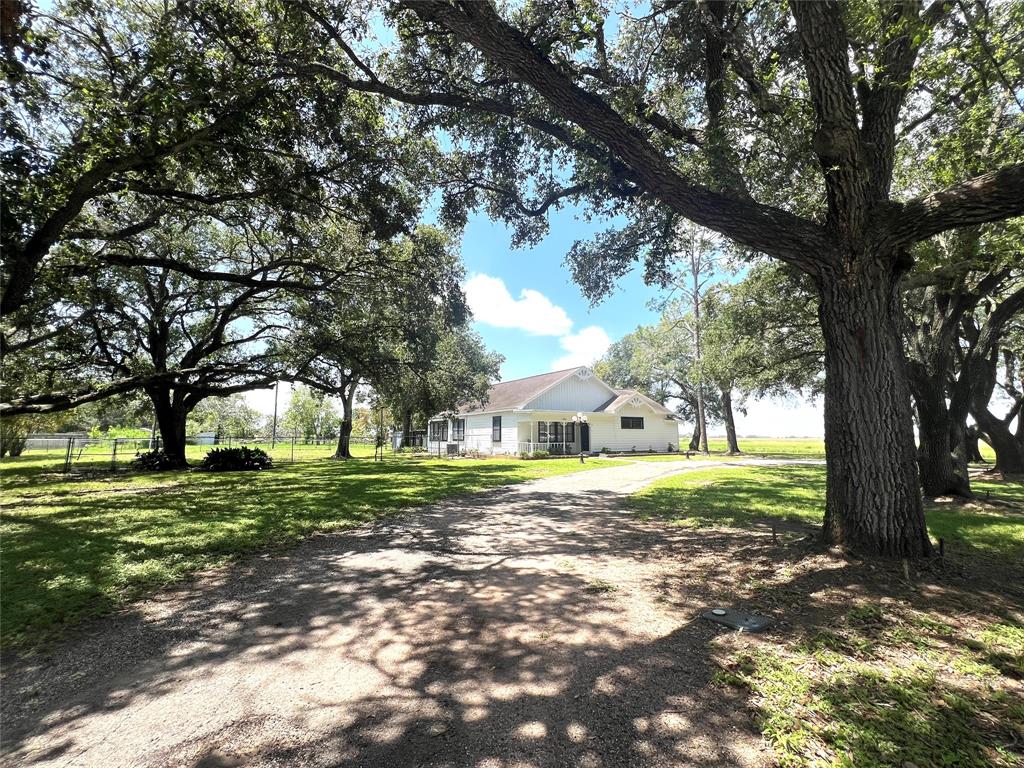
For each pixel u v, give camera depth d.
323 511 9.02
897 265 5.13
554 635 3.77
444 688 3.01
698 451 34.88
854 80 5.25
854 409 5.09
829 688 2.88
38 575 5.20
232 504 9.89
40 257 6.95
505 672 3.20
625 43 7.23
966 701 2.73
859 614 3.90
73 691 3.03
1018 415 17.12
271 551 6.40
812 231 5.19
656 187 5.73
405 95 7.07
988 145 6.67
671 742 2.42
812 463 22.27
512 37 5.38
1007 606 4.04
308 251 13.36
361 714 2.73
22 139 6.28
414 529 7.76
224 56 7.06
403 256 14.11
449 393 25.53
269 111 7.52
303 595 4.75
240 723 2.66
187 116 6.56
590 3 5.77
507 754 2.36
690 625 3.88
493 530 7.66
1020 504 9.62
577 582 5.05
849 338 5.12
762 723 2.56
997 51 5.33
